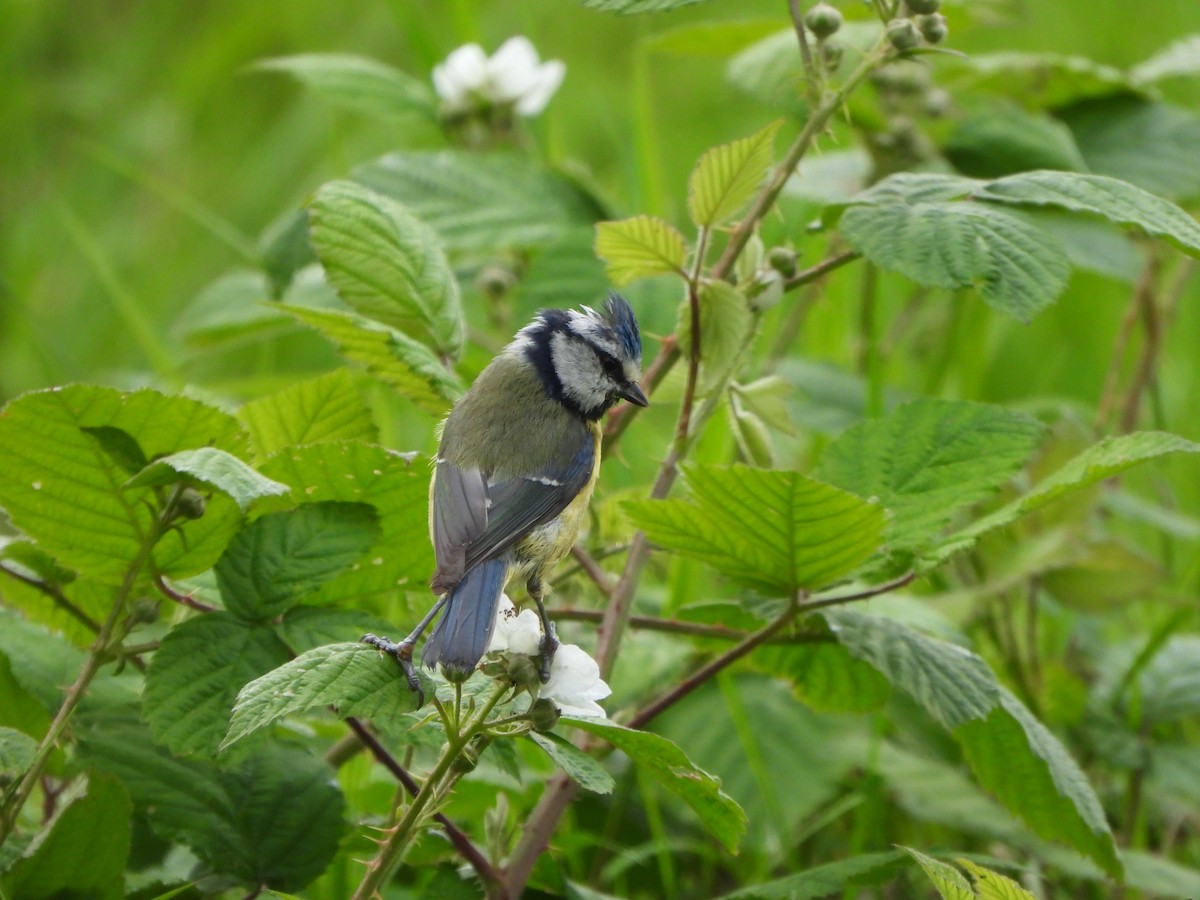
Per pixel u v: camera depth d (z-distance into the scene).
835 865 6.40
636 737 4.98
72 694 5.59
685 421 6.65
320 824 6.13
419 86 10.83
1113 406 11.88
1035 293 6.04
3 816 5.50
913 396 10.88
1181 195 10.23
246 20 18.61
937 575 10.30
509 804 7.62
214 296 11.23
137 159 17.42
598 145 16.53
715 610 7.27
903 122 10.26
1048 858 7.77
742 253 6.94
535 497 6.73
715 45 10.91
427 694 5.20
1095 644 10.54
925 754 9.41
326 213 7.21
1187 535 9.97
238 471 5.12
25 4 18.42
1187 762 8.67
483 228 9.94
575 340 7.50
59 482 5.60
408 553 6.33
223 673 5.66
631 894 8.84
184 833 5.95
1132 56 16.22
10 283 15.20
